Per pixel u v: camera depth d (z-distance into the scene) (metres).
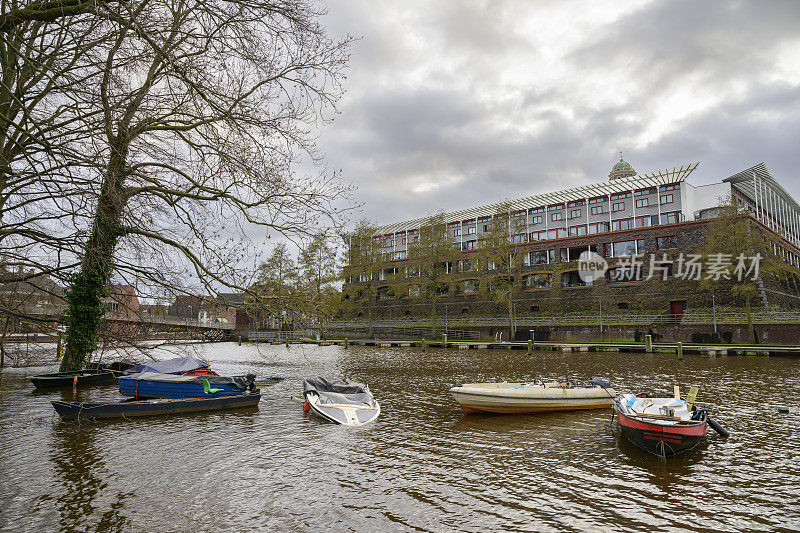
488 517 8.45
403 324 67.56
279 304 13.39
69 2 8.64
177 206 12.37
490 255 56.31
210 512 8.59
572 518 8.41
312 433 14.15
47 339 40.81
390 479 10.30
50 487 9.72
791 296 54.59
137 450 12.32
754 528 8.06
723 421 15.16
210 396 17.75
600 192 63.47
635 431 11.96
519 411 16.48
